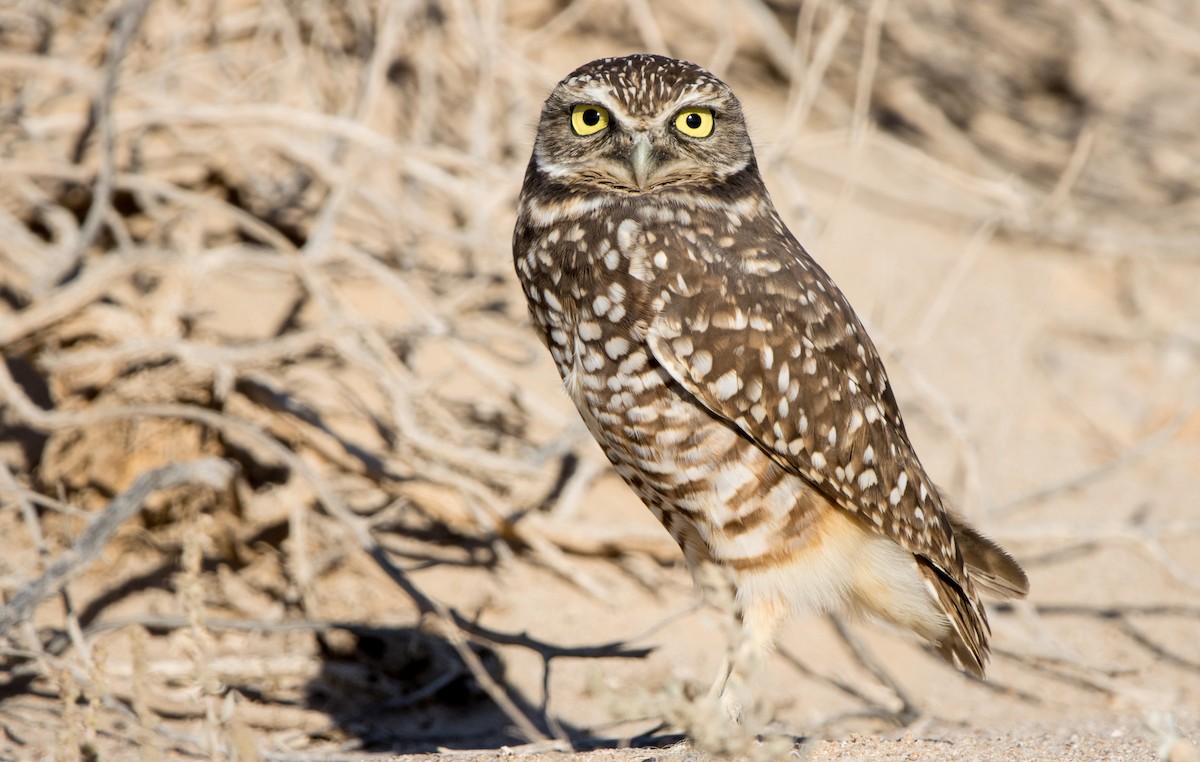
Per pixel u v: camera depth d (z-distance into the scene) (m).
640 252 10.86
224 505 15.44
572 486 16.50
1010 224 23.97
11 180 17.38
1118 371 22.16
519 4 24.38
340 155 19.84
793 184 18.47
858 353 11.60
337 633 14.72
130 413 14.21
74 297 15.05
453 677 14.30
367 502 16.50
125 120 17.30
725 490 11.03
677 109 11.30
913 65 26.92
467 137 21.14
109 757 11.63
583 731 14.04
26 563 14.74
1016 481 19.72
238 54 20.14
